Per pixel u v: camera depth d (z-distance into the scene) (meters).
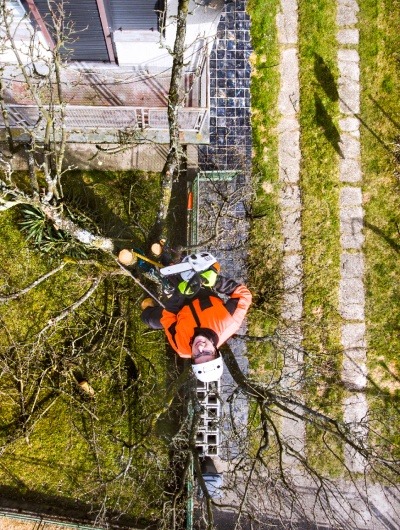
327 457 9.58
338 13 9.79
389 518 9.58
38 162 9.08
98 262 7.93
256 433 9.31
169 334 5.16
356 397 9.71
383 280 9.78
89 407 9.09
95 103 8.73
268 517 9.36
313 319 9.66
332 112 9.75
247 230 9.55
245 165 9.54
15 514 8.89
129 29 7.70
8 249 9.09
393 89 9.87
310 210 9.70
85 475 9.15
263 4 9.57
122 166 9.30
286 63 9.70
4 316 9.12
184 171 9.36
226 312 5.05
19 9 7.23
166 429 9.16
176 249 8.30
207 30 7.79
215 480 8.82
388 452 9.63
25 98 8.34
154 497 9.12
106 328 9.14
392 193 9.84
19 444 9.14
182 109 7.84
